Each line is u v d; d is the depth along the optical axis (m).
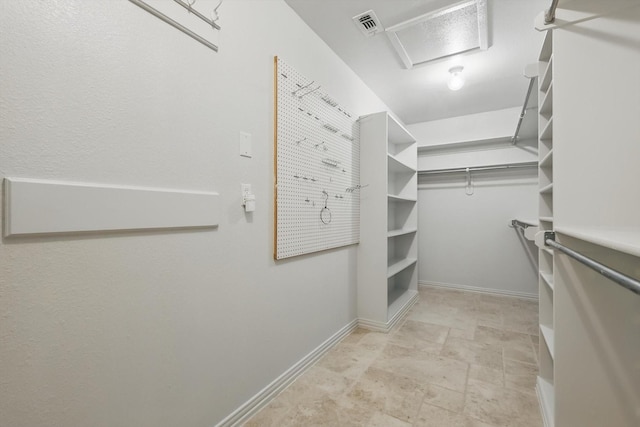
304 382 1.73
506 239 3.63
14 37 0.74
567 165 1.12
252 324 1.48
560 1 1.14
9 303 0.74
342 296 2.36
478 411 1.47
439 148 3.93
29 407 0.76
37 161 0.78
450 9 1.80
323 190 2.10
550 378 1.59
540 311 1.68
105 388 0.91
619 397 1.03
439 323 2.69
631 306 1.02
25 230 0.74
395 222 3.74
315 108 2.01
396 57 2.37
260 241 1.54
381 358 2.02
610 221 1.05
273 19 1.64
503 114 3.55
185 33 1.16
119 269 0.95
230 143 1.36
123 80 0.96
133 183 0.98
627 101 1.03
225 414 1.32
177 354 1.12
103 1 0.92
